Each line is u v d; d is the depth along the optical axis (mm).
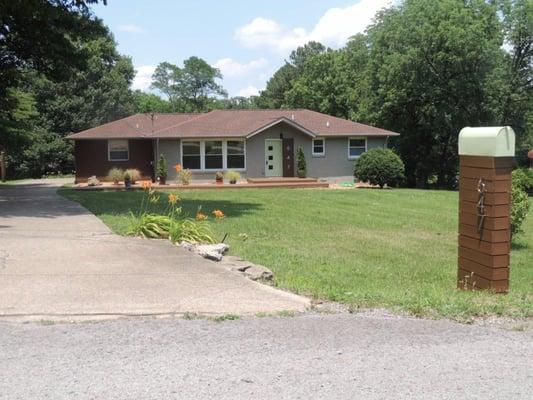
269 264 8930
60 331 4848
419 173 39219
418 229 14312
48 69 19203
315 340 4699
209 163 29906
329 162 30953
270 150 30312
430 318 5383
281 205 18672
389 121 38125
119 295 5926
